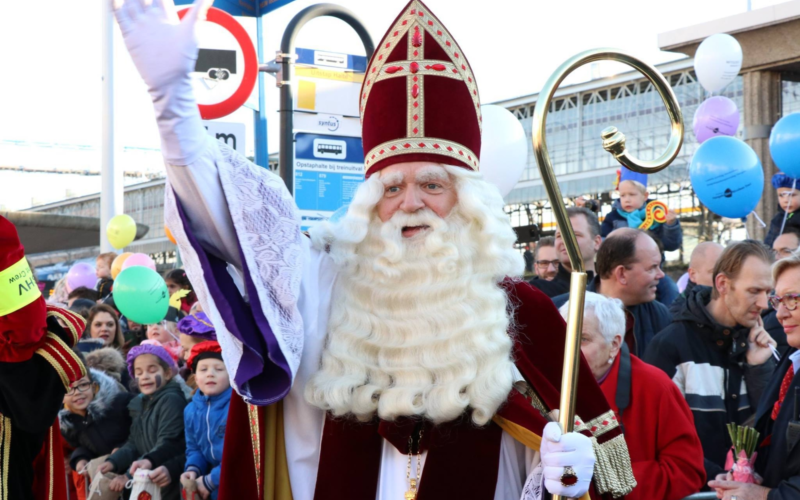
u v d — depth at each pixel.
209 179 1.92
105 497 4.18
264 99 5.41
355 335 2.08
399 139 2.20
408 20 2.28
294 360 1.93
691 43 7.36
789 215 5.02
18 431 2.69
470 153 2.25
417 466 2.05
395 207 2.20
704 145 4.62
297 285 1.99
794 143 4.55
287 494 2.08
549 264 4.75
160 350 4.48
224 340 1.93
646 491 2.79
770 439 2.89
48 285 11.81
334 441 2.07
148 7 1.76
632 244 3.89
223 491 2.07
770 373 3.32
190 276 1.94
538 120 1.94
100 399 4.48
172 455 4.14
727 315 3.36
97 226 10.60
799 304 2.94
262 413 2.08
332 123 4.18
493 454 2.04
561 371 2.12
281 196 2.04
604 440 2.09
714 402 3.29
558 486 1.87
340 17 4.16
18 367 2.53
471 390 2.00
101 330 5.47
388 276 2.12
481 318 2.06
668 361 3.39
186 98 1.82
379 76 2.27
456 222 2.18
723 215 4.60
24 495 2.72
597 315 2.99
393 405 1.98
